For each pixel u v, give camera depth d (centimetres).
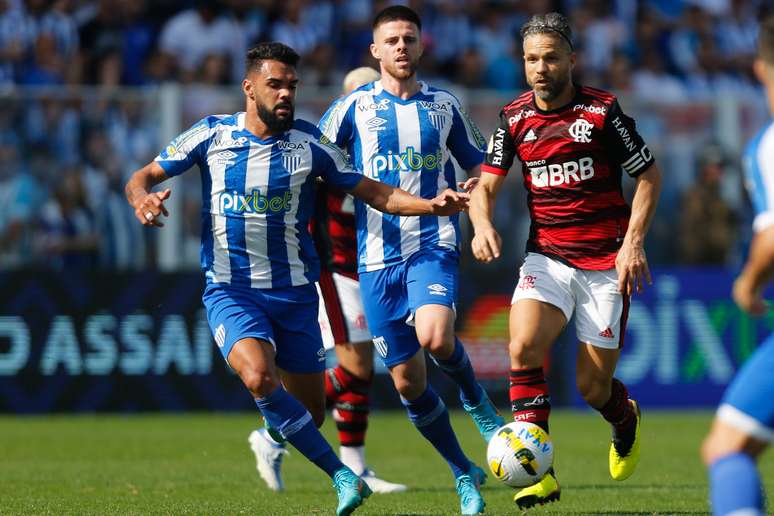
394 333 2266
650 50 6369
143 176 2031
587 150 2089
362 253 2309
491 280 4441
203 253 2103
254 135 2055
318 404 2184
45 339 4272
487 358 4428
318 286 2652
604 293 2120
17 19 5428
